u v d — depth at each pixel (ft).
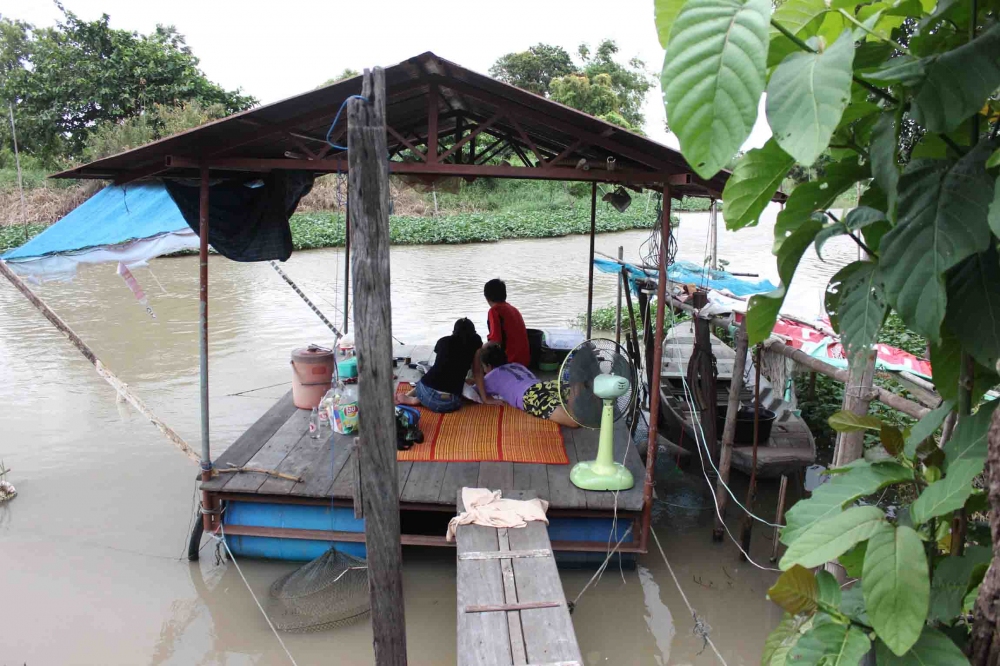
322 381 21.01
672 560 17.48
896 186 5.01
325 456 17.47
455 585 16.06
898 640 4.98
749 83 4.09
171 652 13.93
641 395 26.16
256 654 13.94
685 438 22.20
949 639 5.16
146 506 19.61
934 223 5.02
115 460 22.66
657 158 14.67
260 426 19.70
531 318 44.73
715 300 25.27
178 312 44.91
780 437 19.90
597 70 121.49
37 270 17.25
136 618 14.88
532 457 17.76
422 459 17.51
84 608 15.16
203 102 84.53
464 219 97.09
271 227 20.67
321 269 62.85
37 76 79.56
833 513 6.02
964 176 5.06
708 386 19.52
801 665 5.47
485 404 21.58
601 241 91.40
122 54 82.79
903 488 16.17
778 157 5.59
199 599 15.52
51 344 36.76
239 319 43.11
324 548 16.43
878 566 5.16
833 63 4.27
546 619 11.84
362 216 8.49
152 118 79.10
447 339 20.47
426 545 16.72
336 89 13.43
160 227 20.07
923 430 6.35
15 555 17.08
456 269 66.18
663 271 15.06
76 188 77.46
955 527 5.83
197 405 27.96
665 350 26.18
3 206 73.46
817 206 6.15
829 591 5.81
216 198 19.30
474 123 22.03
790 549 5.67
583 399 16.61
